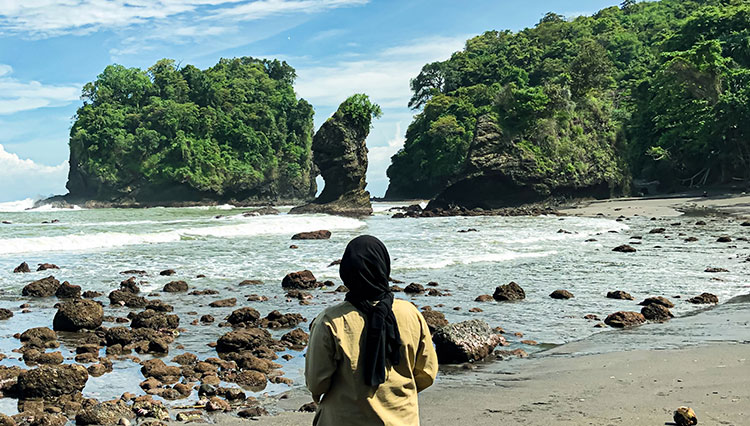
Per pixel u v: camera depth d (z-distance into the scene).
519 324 9.15
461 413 5.04
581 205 54.56
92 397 6.08
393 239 23.72
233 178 108.75
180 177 103.06
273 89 135.38
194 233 27.45
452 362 7.21
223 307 10.92
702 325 8.65
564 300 11.01
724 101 59.06
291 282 13.01
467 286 12.65
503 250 19.28
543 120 59.72
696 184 67.31
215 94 120.38
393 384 2.37
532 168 57.00
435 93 130.25
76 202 103.19
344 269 2.42
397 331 2.36
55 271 15.62
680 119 66.06
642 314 9.51
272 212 56.88
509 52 131.12
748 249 18.20
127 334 8.48
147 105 116.62
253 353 7.83
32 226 32.25
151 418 5.32
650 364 6.46
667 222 30.91
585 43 123.12
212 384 6.42
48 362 7.39
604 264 15.73
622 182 64.25
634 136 74.62
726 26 76.81
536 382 6.03
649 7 163.62
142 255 19.06
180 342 8.44
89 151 105.25
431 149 108.62
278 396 5.98
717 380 5.64
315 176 131.12
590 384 5.80
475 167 56.97
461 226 32.34
